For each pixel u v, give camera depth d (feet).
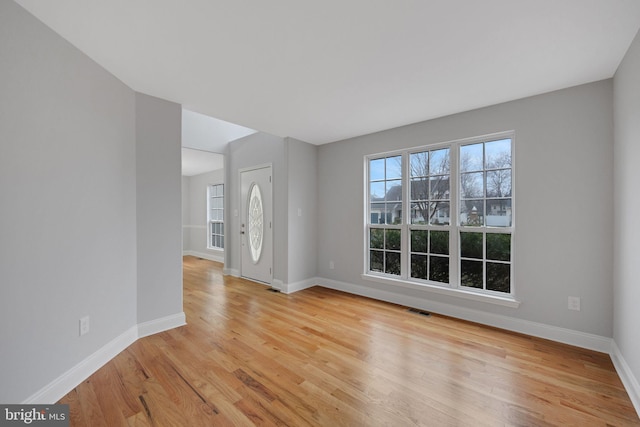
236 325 9.34
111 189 7.18
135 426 4.84
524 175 8.70
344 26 5.41
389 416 5.13
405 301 11.44
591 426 4.89
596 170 7.61
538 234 8.48
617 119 6.93
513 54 6.35
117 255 7.38
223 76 7.39
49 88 5.49
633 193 5.83
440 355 7.36
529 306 8.64
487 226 9.70
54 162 5.60
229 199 17.63
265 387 5.98
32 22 5.12
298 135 13.00
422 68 7.00
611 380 6.23
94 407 5.32
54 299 5.58
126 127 7.75
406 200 11.62
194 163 20.62
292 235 13.53
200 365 6.83
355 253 13.17
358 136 13.06
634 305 5.74
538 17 5.09
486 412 5.24
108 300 7.05
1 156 4.65
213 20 5.22
